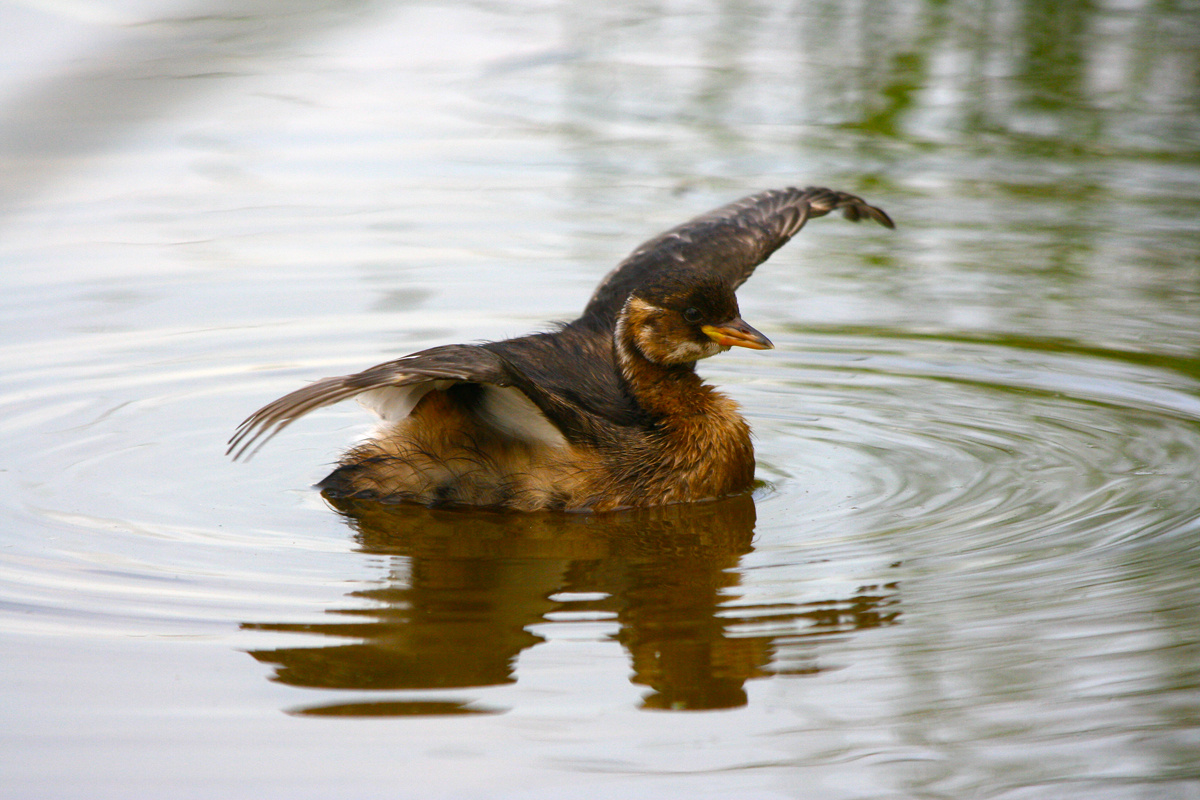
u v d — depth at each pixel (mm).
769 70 22109
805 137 20172
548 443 10695
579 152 19750
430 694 7469
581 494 10727
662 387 11234
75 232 17234
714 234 13273
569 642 8172
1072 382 13445
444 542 9969
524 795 6523
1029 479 11055
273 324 14812
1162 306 15305
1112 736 7055
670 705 7363
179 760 6719
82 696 7352
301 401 8906
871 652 7992
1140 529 9820
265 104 21266
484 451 10695
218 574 9164
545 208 17969
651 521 10500
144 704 7281
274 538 9969
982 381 13562
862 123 20547
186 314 15016
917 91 21203
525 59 22688
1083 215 17703
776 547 9820
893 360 14219
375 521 10422
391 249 16891
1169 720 7176
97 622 8289
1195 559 9172
